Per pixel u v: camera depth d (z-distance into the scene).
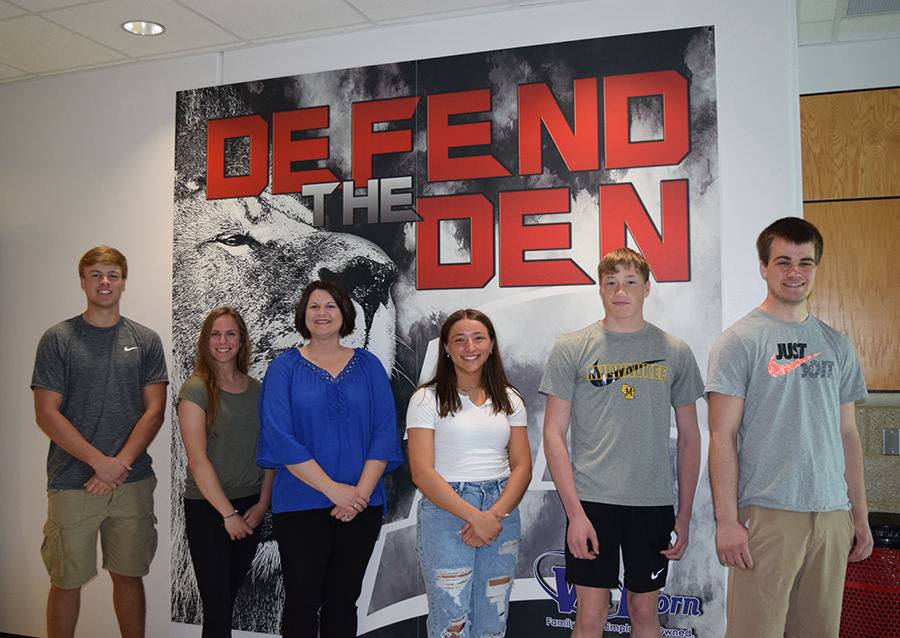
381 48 2.96
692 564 2.50
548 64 2.74
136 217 3.27
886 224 3.01
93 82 3.39
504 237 2.75
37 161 3.46
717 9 2.57
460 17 2.85
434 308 2.82
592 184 2.67
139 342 3.06
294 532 2.27
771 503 2.00
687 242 2.57
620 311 2.24
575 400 2.29
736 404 2.08
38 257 3.42
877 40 3.06
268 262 3.04
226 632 2.49
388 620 2.80
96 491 2.85
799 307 2.11
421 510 2.23
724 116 2.55
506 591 2.19
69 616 2.93
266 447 2.32
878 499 3.01
